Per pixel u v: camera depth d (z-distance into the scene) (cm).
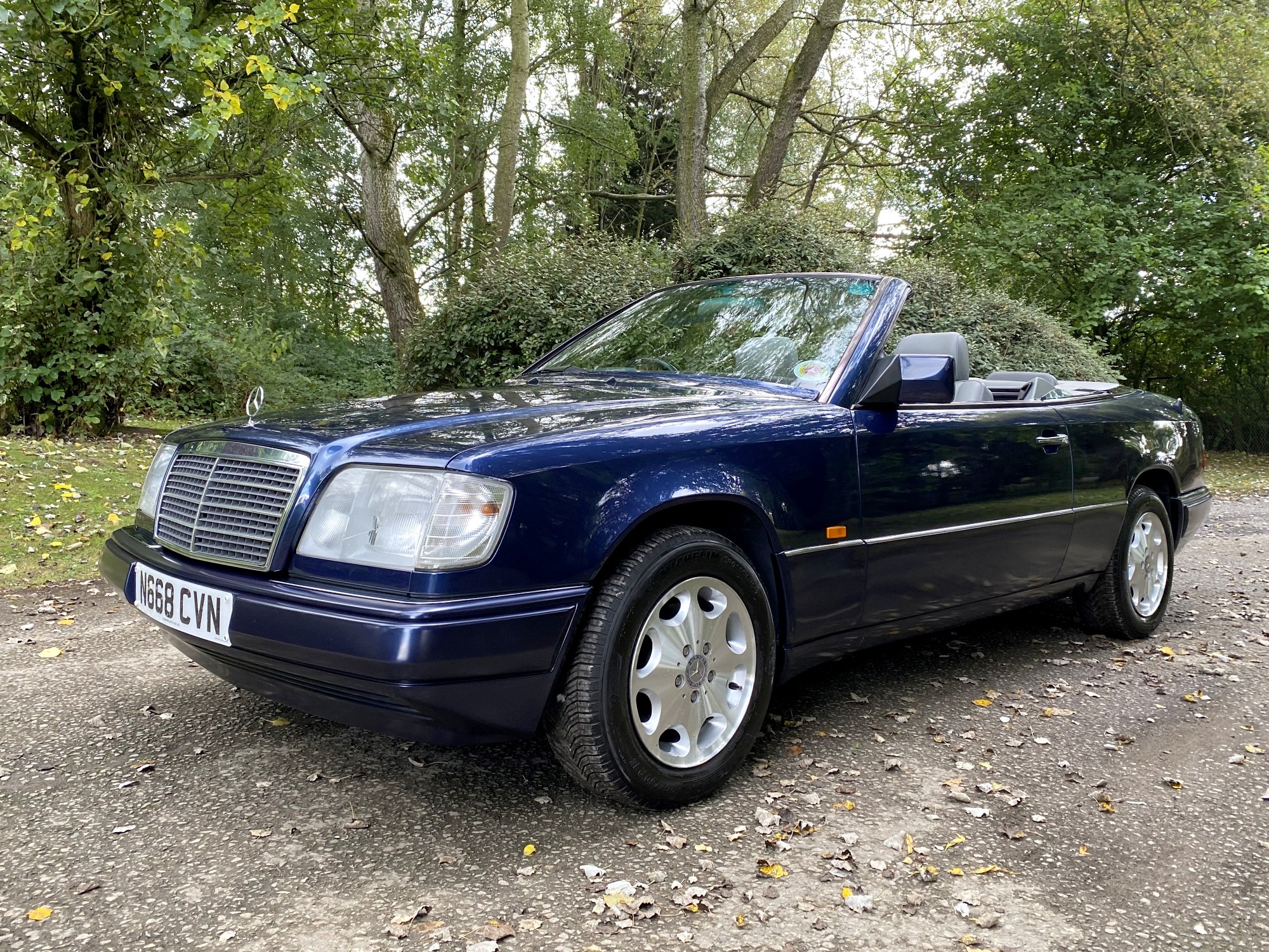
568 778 262
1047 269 1559
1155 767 282
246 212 1183
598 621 226
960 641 420
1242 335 1565
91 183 930
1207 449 1823
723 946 184
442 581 202
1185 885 213
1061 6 1689
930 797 256
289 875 206
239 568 230
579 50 2217
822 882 209
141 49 876
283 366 1766
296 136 1180
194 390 1501
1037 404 366
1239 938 192
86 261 942
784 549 262
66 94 901
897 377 285
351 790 250
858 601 286
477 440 221
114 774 256
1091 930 193
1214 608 501
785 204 1138
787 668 277
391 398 287
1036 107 1748
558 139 2350
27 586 461
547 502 216
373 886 203
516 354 1046
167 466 269
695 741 246
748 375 311
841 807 248
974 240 1664
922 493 300
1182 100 1531
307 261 2161
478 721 213
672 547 237
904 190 2048
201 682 332
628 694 229
